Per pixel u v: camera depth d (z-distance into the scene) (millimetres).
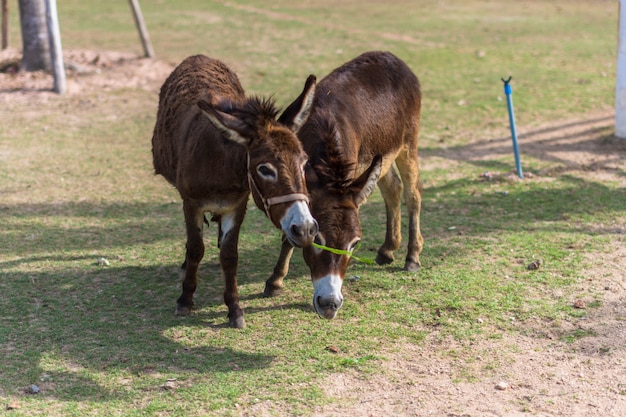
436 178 8773
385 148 5867
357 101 5625
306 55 15367
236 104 4637
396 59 6328
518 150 8898
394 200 6363
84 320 5352
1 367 4672
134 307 5586
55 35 12008
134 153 9648
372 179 4648
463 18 20344
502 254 6531
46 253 6613
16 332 5141
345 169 4684
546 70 14391
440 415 4203
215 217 5531
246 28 18484
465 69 14484
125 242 6918
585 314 5410
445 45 16703
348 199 4582
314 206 4539
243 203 5188
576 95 12547
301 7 22250
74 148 9797
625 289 5793
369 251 6727
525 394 4422
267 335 5172
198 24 19047
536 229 7121
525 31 18438
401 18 20297
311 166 4750
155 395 4398
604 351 4902
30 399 4324
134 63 14242
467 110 11750
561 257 6422
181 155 5164
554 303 5598
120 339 5074
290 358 4855
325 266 4426
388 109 5902
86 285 5957
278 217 4305
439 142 10227
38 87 12508
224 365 4758
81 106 11719
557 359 4824
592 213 7512
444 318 5398
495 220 7410
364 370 4707
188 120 5238
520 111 11688
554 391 4453
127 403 4316
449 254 6590
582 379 4578
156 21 19484
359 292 5871
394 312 5512
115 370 4672
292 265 6434
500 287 5875
